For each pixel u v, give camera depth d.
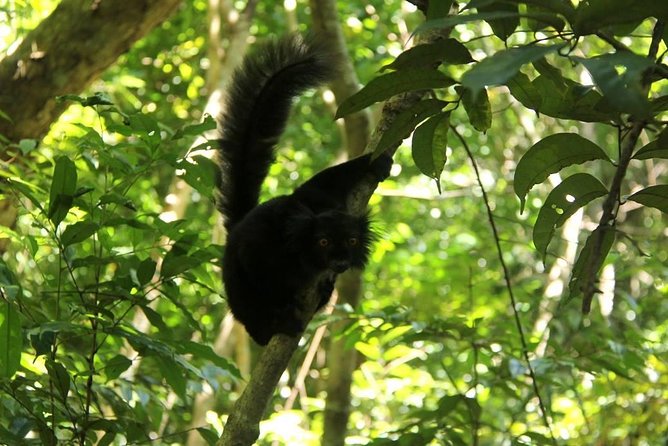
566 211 3.66
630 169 14.70
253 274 5.57
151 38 16.06
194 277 5.11
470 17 2.57
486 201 5.34
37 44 7.39
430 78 3.27
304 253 5.60
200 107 16.03
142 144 4.89
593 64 2.38
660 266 8.24
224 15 11.27
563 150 3.47
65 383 4.42
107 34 7.41
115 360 4.72
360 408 11.63
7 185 5.53
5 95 7.34
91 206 4.68
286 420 8.51
